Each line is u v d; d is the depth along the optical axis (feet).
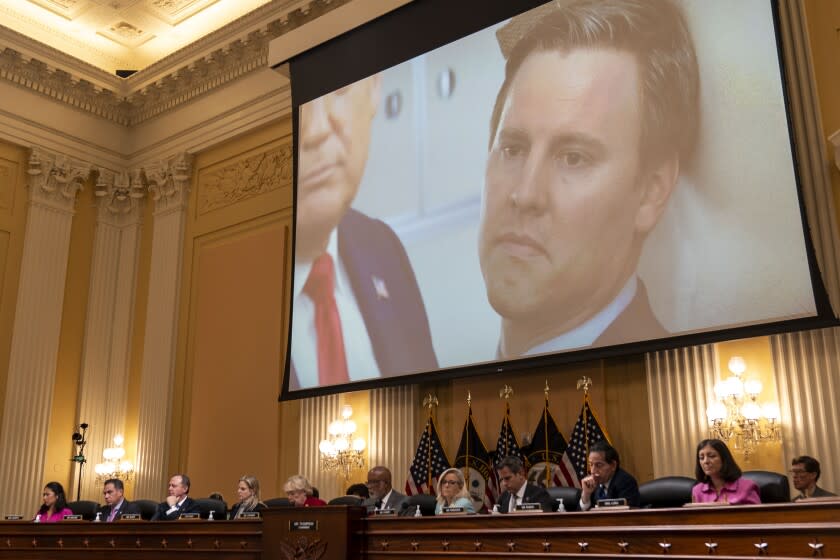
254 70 34.71
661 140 21.11
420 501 18.79
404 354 25.23
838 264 18.86
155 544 18.04
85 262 37.06
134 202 37.99
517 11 24.88
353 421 27.53
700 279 19.76
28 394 33.71
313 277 28.30
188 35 37.42
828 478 18.16
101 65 38.78
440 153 25.79
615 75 22.34
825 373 18.61
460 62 25.93
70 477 34.40
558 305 22.15
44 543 19.81
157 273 35.99
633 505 15.19
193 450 32.22
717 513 11.63
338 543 15.16
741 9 20.43
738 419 19.63
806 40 20.53
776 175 19.15
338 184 28.37
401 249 26.09
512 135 24.11
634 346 20.52
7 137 35.01
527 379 24.17
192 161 36.83
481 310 23.73
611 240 21.50
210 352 33.14
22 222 35.47
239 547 16.74
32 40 34.91
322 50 29.94
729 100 20.17
